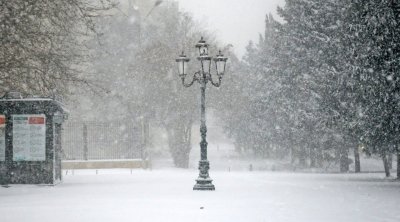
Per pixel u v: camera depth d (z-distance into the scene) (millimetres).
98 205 14961
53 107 23062
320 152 52875
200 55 22344
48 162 23000
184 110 53625
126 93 56094
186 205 14945
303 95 52312
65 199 16797
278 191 19812
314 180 28922
